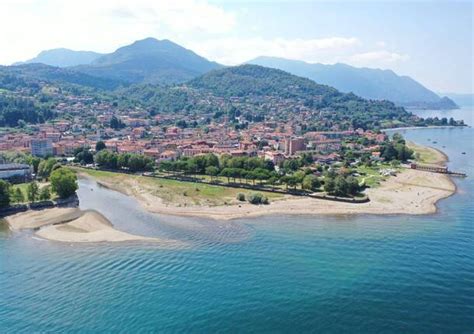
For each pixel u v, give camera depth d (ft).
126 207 634.43
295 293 339.36
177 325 294.46
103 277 369.09
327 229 512.63
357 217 570.46
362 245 450.71
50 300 329.11
